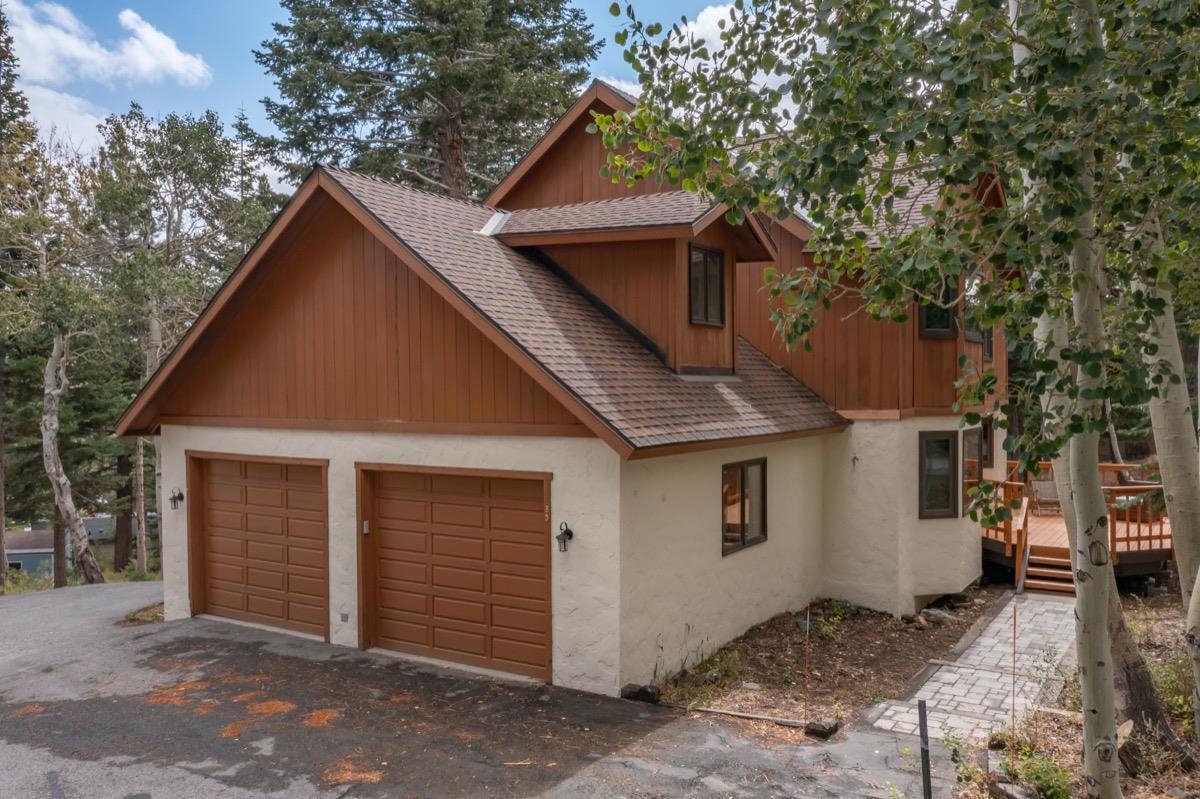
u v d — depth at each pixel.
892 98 5.44
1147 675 7.84
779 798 7.01
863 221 6.31
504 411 10.23
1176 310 9.11
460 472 10.62
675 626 10.58
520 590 10.30
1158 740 7.53
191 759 7.92
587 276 12.48
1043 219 5.37
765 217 15.28
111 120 26.33
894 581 14.13
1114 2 5.23
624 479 9.51
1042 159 4.94
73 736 8.52
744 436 10.87
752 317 15.80
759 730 8.62
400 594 11.36
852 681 10.58
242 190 28.52
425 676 10.34
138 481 30.17
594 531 9.65
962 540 14.85
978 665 11.24
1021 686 10.28
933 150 5.37
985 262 5.80
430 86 23.58
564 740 8.29
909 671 11.10
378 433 11.31
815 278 6.61
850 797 7.01
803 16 6.28
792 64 6.25
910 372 14.43
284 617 12.48
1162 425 7.73
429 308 10.82
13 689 10.09
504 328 9.59
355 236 11.45
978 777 7.06
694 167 6.55
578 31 26.84
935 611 14.10
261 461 12.53
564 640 9.90
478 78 23.17
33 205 24.14
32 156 24.08
